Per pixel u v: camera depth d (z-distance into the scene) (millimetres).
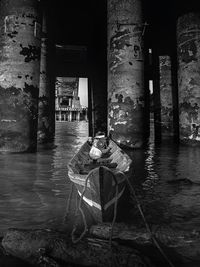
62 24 35219
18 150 17703
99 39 35281
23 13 17469
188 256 5488
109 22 21156
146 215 7742
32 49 17797
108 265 5086
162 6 30484
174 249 5648
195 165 15734
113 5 20766
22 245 5539
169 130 33094
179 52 24656
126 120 20359
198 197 9406
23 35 17453
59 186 10633
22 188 10320
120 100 20422
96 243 5668
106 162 10016
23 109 17500
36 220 7312
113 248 5438
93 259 5219
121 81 20391
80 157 10359
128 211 8031
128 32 20359
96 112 35656
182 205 8578
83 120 154500
